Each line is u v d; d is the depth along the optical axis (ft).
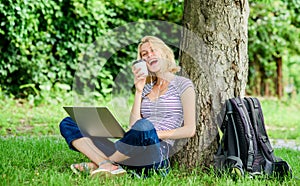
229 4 15.21
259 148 14.57
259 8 43.68
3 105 33.68
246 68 15.69
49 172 14.34
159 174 14.34
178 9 39.70
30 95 35.32
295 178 14.53
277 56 48.80
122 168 14.23
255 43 45.85
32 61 36.27
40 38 36.32
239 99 14.65
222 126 14.88
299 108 47.19
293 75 54.24
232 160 14.15
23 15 34.32
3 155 16.89
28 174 14.21
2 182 12.98
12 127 26.58
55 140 22.09
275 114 39.73
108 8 39.27
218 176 14.53
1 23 33.91
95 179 13.64
